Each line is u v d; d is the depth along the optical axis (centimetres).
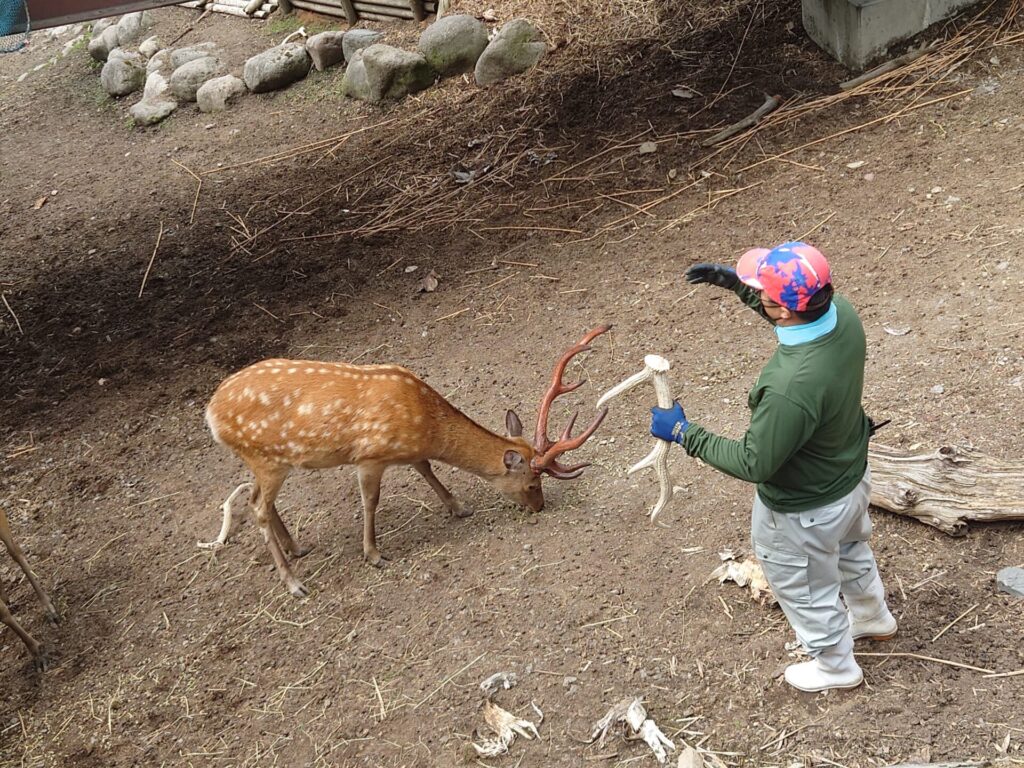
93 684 448
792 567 325
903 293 577
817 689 361
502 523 491
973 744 333
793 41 868
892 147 712
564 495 500
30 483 587
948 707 348
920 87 764
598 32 963
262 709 416
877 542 425
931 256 601
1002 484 412
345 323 686
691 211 712
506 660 409
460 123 920
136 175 1009
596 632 412
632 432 531
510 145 860
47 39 1479
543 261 705
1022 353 502
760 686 374
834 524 312
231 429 454
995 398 479
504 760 369
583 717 378
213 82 1116
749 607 410
